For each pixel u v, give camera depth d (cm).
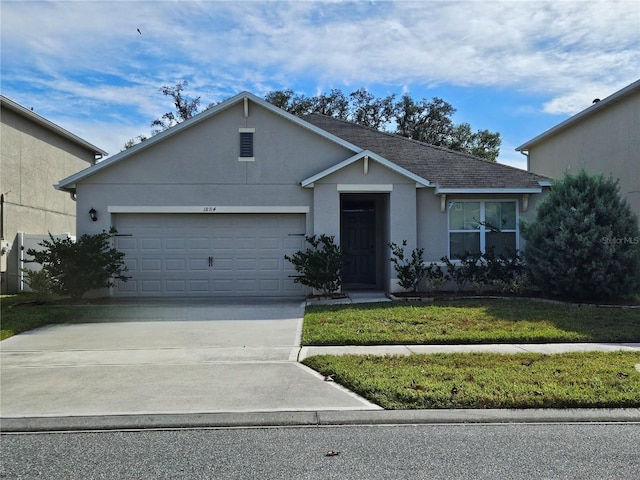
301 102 4069
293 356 730
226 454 413
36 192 1812
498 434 452
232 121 1355
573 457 401
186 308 1162
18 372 658
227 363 694
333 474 374
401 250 1277
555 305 1081
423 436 448
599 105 1695
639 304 1080
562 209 1127
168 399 546
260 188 1355
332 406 521
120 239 1351
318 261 1241
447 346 777
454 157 1523
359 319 952
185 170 1347
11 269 1641
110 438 452
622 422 480
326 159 1365
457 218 1381
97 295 1323
